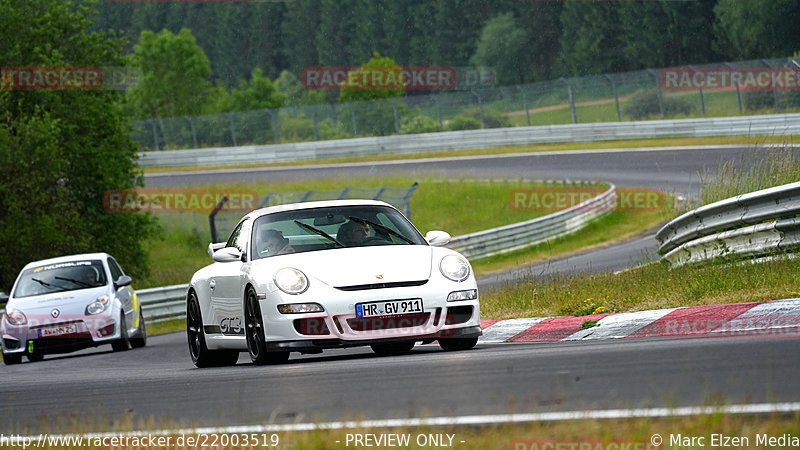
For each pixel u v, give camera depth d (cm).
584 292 4144
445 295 3020
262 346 3069
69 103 10469
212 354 3619
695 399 1664
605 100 18638
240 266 3297
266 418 1856
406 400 1927
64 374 3941
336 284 2988
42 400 2622
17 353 5266
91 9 10675
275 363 3136
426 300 2998
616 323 3306
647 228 10175
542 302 4178
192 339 3753
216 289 3462
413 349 3491
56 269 5728
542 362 2355
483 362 2480
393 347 3412
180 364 4062
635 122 15975
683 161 13500
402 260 3095
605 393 1802
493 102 18675
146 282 11338
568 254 9275
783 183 4797
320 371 2642
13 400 2697
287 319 2972
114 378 3247
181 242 13875
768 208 4019
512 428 1512
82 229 9888
